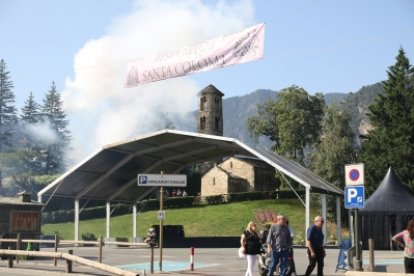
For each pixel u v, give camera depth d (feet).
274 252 51.26
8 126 472.85
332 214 240.32
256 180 330.13
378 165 203.10
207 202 292.61
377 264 72.33
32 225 96.32
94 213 301.02
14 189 392.68
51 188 155.43
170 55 60.08
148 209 300.20
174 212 288.92
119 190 174.29
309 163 300.61
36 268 66.95
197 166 350.64
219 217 269.03
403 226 113.91
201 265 76.95
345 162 228.63
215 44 56.54
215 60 56.18
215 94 385.70
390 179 120.67
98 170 157.28
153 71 61.00
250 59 53.88
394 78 219.41
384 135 208.13
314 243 49.47
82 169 152.05
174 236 165.78
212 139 143.13
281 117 328.49
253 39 53.93
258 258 58.18
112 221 288.92
